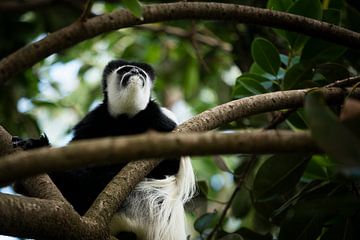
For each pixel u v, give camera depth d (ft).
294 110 16.99
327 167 17.01
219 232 18.08
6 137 13.37
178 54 34.09
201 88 33.86
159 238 18.76
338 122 8.02
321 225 14.99
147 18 15.02
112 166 19.29
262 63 18.51
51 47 13.38
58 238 10.88
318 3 17.56
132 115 21.94
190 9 15.48
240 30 27.86
